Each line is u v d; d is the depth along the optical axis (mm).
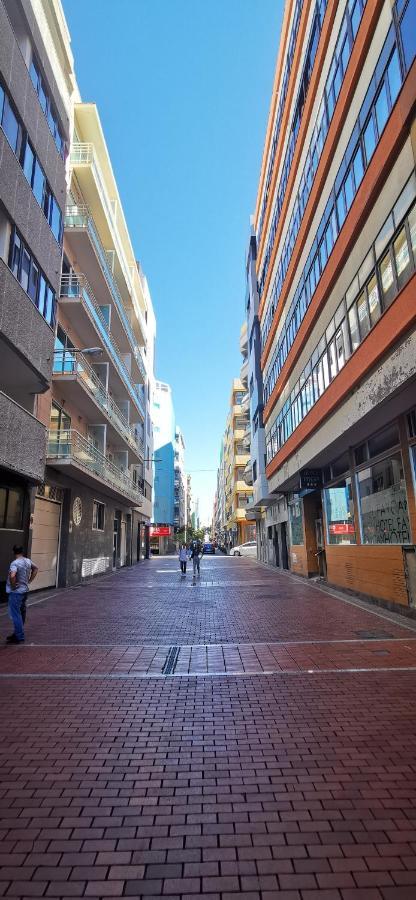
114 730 4504
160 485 72688
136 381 35906
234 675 6199
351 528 14242
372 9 9594
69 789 3469
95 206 22984
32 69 12930
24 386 14000
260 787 3471
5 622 10148
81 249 19891
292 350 18922
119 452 30016
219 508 108562
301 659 6883
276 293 23516
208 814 3152
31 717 4828
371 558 12289
